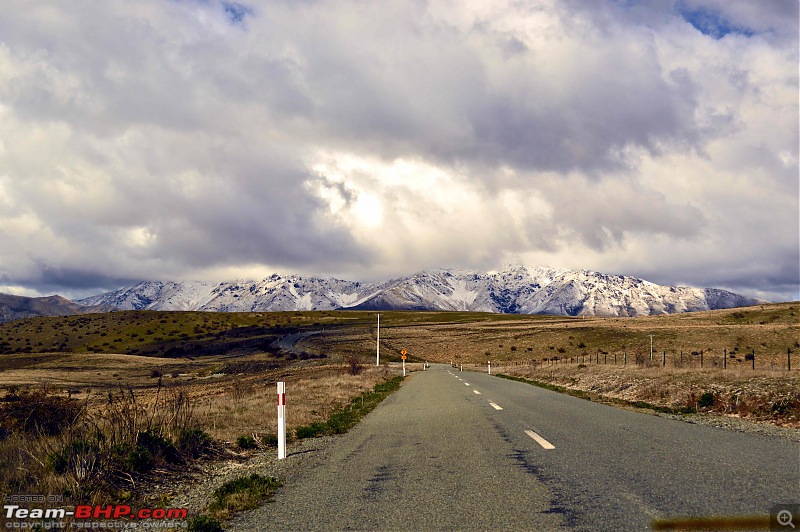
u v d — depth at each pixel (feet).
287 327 540.93
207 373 236.02
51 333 526.98
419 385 99.71
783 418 43.09
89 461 27.32
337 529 18.37
